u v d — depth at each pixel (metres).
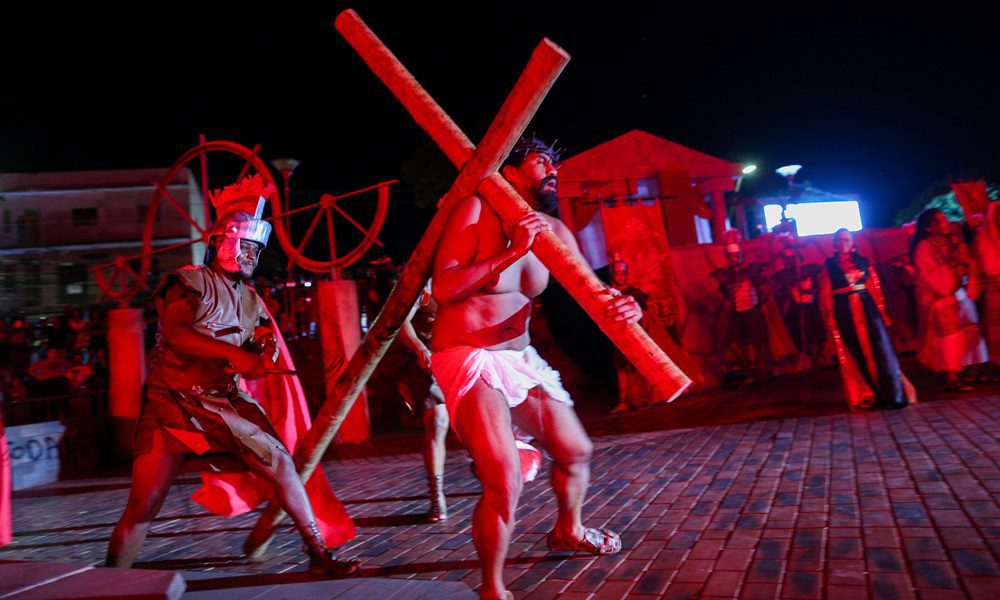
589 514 4.28
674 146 15.38
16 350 12.48
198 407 3.40
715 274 11.66
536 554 3.54
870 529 3.39
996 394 7.26
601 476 5.42
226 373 3.50
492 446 2.81
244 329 3.61
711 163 15.70
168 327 3.32
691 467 5.37
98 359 12.97
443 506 4.65
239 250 3.58
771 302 12.04
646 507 4.30
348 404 3.56
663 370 2.37
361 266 16.28
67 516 6.31
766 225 19.64
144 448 3.42
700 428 7.42
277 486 3.50
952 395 7.62
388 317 3.21
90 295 20.06
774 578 2.89
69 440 9.98
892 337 12.74
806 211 19.58
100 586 1.90
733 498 4.27
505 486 2.78
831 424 6.59
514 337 3.00
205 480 3.96
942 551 2.99
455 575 3.40
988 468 4.30
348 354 10.05
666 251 11.42
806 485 4.38
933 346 8.00
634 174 15.03
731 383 11.85
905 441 5.41
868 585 2.72
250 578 3.58
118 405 10.94
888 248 13.02
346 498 5.81
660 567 3.18
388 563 3.72
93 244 25.30
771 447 5.80
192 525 5.21
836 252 7.45
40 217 25.38
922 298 8.11
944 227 8.05
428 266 3.02
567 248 2.62
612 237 11.34
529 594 3.02
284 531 4.66
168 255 25.23
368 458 8.39
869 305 7.21
